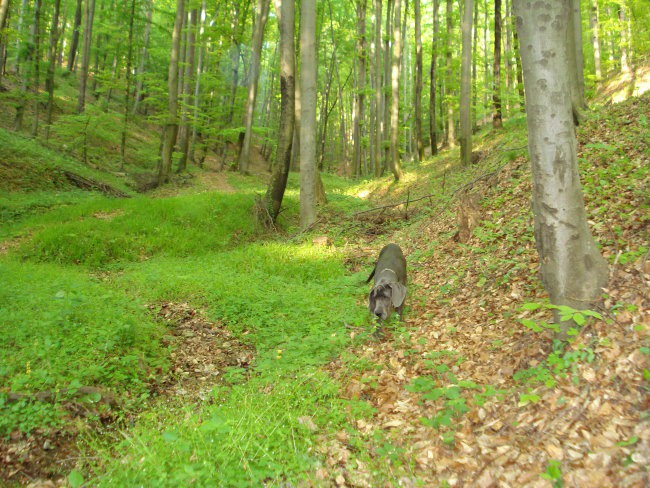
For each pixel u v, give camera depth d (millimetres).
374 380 5070
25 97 20859
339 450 3834
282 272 9805
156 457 3609
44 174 17219
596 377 3705
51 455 3965
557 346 4305
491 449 3484
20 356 4938
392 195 19469
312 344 6004
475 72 28547
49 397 4473
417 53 23891
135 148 26453
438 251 9383
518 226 7906
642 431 3057
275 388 4922
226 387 5137
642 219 5582
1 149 17016
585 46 23562
